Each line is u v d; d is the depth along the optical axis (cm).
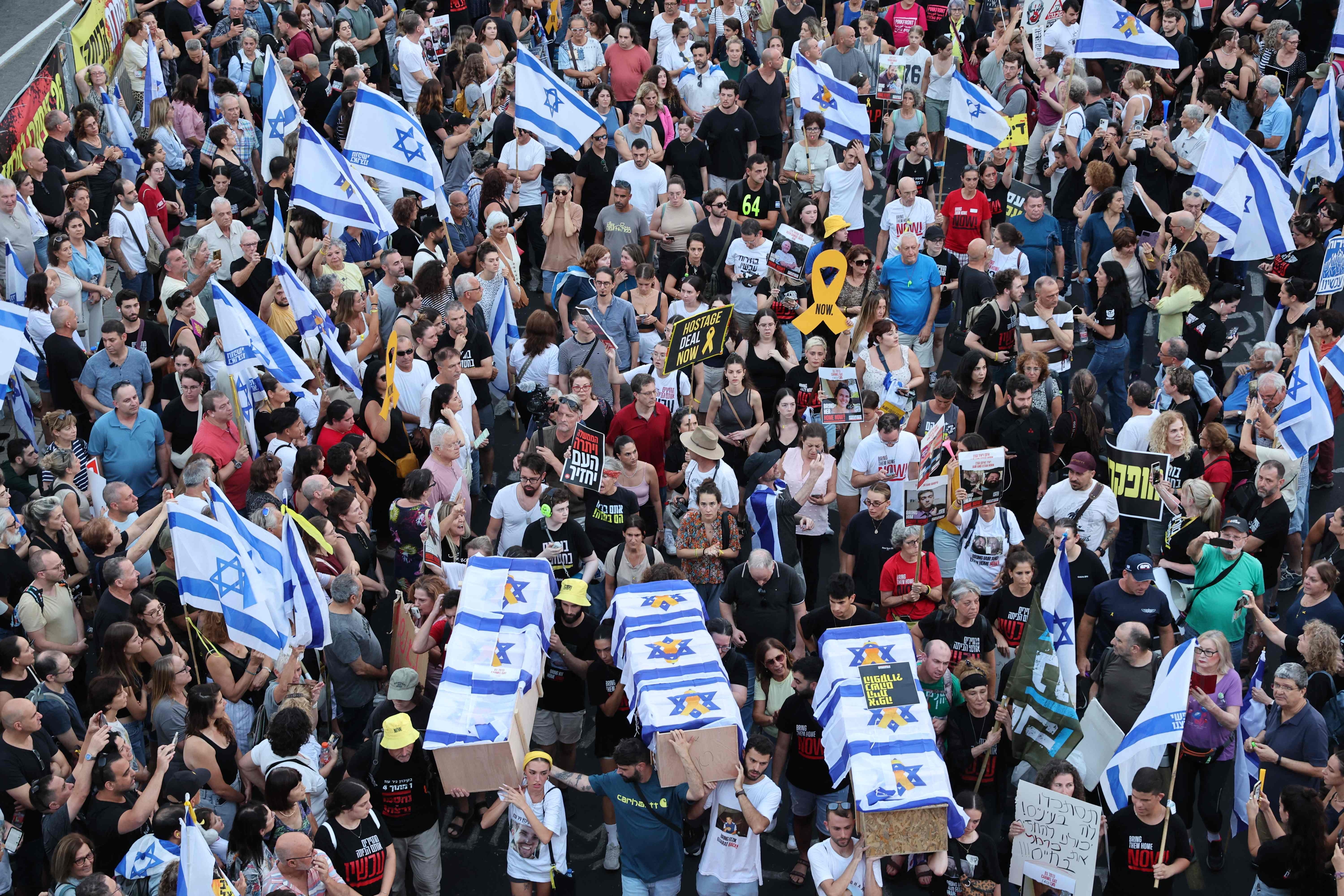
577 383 1375
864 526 1208
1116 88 2298
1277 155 2047
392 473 1372
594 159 1836
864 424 1334
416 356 1426
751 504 1241
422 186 1661
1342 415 1627
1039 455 1339
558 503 1185
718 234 1686
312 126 1906
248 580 1055
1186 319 1546
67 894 862
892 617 1172
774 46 1994
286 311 1484
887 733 938
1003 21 2264
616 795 959
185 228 1972
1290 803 919
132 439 1327
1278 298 1822
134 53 2067
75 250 1559
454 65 2209
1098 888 1045
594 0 2494
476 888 1065
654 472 1315
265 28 2281
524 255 1891
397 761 962
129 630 1012
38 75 1791
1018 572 1111
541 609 1059
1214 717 1029
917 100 2106
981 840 938
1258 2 2323
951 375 1412
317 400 1402
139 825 934
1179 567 1209
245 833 891
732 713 938
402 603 1138
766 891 1064
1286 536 1241
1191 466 1303
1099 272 1532
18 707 939
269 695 1042
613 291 1540
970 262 1564
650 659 992
